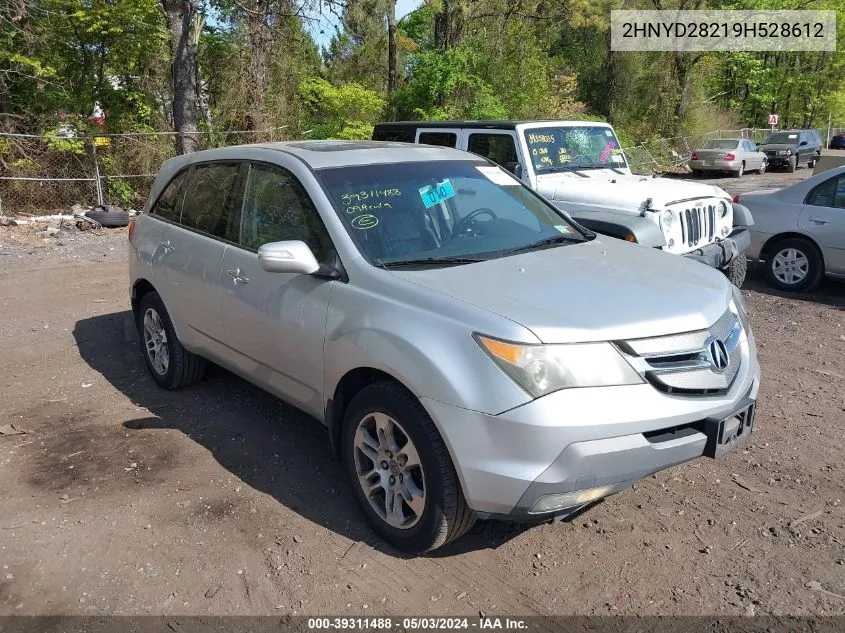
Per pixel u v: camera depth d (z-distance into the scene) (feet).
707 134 107.14
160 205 17.70
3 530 11.82
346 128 62.49
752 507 12.39
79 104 50.65
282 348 12.88
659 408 9.73
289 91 62.54
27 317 24.16
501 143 26.68
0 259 33.58
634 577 10.62
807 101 142.51
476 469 9.71
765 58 128.36
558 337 9.61
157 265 16.70
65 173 46.26
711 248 22.81
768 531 11.70
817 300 26.13
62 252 35.40
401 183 13.48
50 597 10.25
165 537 11.61
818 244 26.22
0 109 49.57
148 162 48.52
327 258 12.20
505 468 9.54
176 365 16.89
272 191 13.82
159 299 16.93
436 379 9.95
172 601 10.16
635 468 9.77
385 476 11.21
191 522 12.03
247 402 16.94
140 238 17.75
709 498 12.71
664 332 10.12
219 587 10.44
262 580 10.59
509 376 9.52
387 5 65.31
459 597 10.21
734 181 81.97
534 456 9.41
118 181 47.60
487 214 13.98
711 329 10.66
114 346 21.15
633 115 104.99
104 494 12.91
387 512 11.19
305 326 12.19
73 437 15.17
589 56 111.65
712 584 10.44
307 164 13.25
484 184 14.70
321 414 12.50
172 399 17.16
